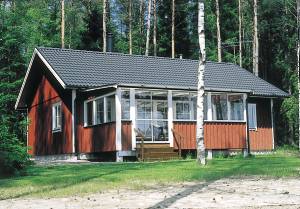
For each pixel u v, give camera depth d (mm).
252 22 45906
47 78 27406
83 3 55344
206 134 22828
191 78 26859
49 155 26969
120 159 20547
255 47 38562
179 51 47969
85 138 23484
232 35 49844
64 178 12977
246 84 28594
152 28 49906
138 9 54969
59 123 25859
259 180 12195
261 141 28391
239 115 24141
